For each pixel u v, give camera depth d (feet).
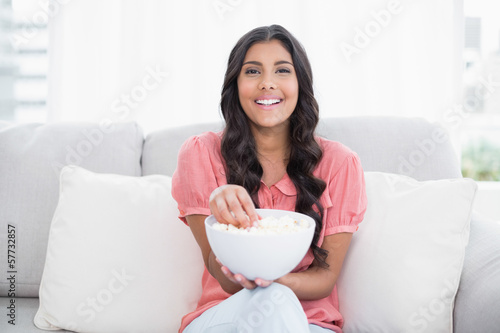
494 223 3.95
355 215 3.64
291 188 3.78
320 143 4.07
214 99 6.32
